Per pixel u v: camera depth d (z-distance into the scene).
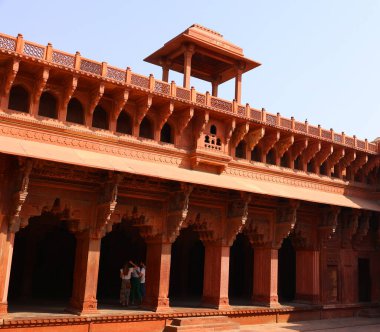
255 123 17.75
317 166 20.52
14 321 12.05
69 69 13.71
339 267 20.86
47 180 13.86
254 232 18.39
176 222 15.39
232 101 17.55
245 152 18.39
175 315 15.09
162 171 15.02
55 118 14.36
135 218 15.66
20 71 13.69
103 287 20.11
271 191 17.08
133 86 14.86
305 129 19.45
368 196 22.41
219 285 16.64
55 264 19.17
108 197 14.06
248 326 16.70
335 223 19.69
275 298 18.09
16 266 17.69
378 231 22.34
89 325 13.37
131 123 15.88
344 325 18.05
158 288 15.22
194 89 16.52
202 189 16.75
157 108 16.33
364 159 21.75
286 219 18.33
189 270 22.53
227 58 19.92
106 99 15.41
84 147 14.58
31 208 13.55
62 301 16.55
